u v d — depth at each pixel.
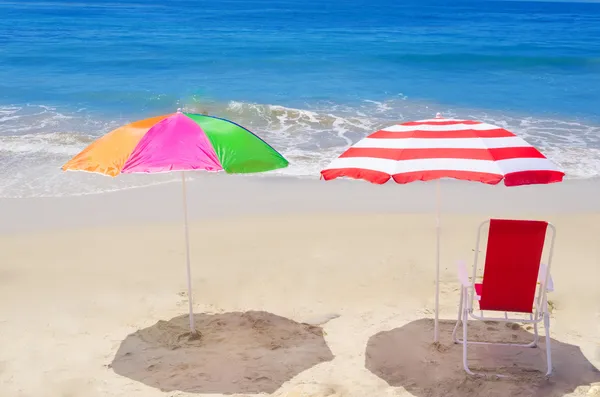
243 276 6.35
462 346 4.84
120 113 16.27
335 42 34.12
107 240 7.45
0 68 23.38
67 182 9.88
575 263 6.67
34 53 27.20
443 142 4.09
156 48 29.95
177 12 66.44
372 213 8.52
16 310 5.55
